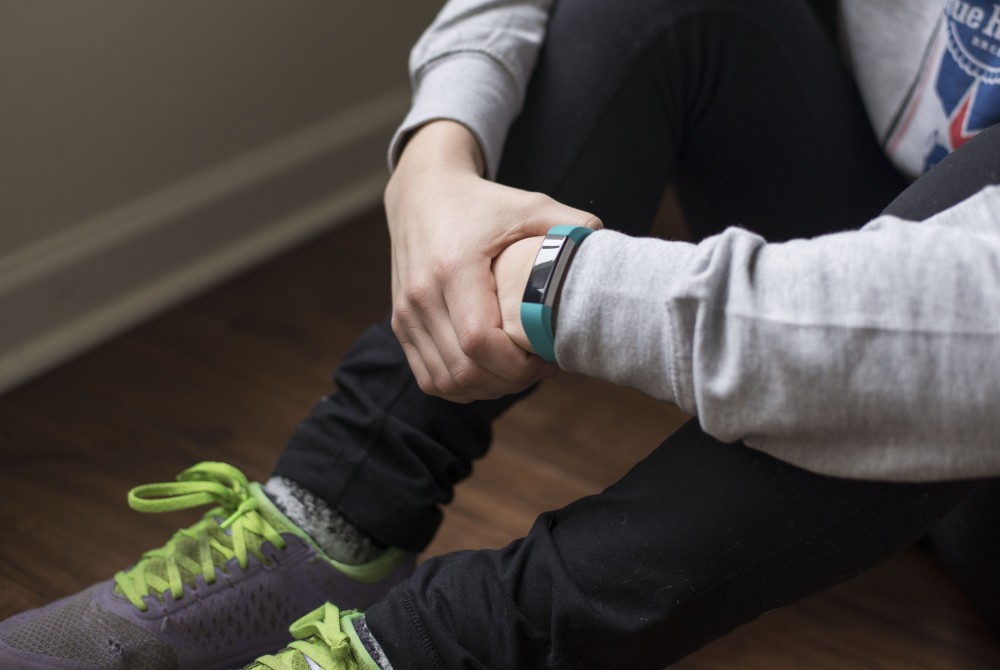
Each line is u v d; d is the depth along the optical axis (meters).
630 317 0.52
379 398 0.73
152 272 1.42
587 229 0.57
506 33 0.78
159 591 0.73
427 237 0.65
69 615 0.71
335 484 0.73
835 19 0.93
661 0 0.76
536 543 0.58
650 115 0.77
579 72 0.76
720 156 0.85
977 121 0.72
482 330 0.60
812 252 0.48
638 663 0.59
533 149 0.76
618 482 0.58
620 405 1.27
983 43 0.70
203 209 1.47
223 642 0.74
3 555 1.01
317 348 1.36
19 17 1.16
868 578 1.01
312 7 1.54
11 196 1.23
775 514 0.53
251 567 0.74
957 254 0.45
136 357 1.33
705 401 0.49
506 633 0.57
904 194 0.57
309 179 1.63
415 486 0.72
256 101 1.51
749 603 0.57
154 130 1.38
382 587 0.78
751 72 0.79
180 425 1.21
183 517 1.08
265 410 1.24
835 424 0.47
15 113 1.20
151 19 1.31
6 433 1.18
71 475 1.12
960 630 0.95
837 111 0.83
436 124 0.74
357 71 1.68
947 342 0.44
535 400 1.27
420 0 1.75
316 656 0.61
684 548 0.54
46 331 1.31
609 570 0.55
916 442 0.46
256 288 1.50
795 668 0.91
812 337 0.46
